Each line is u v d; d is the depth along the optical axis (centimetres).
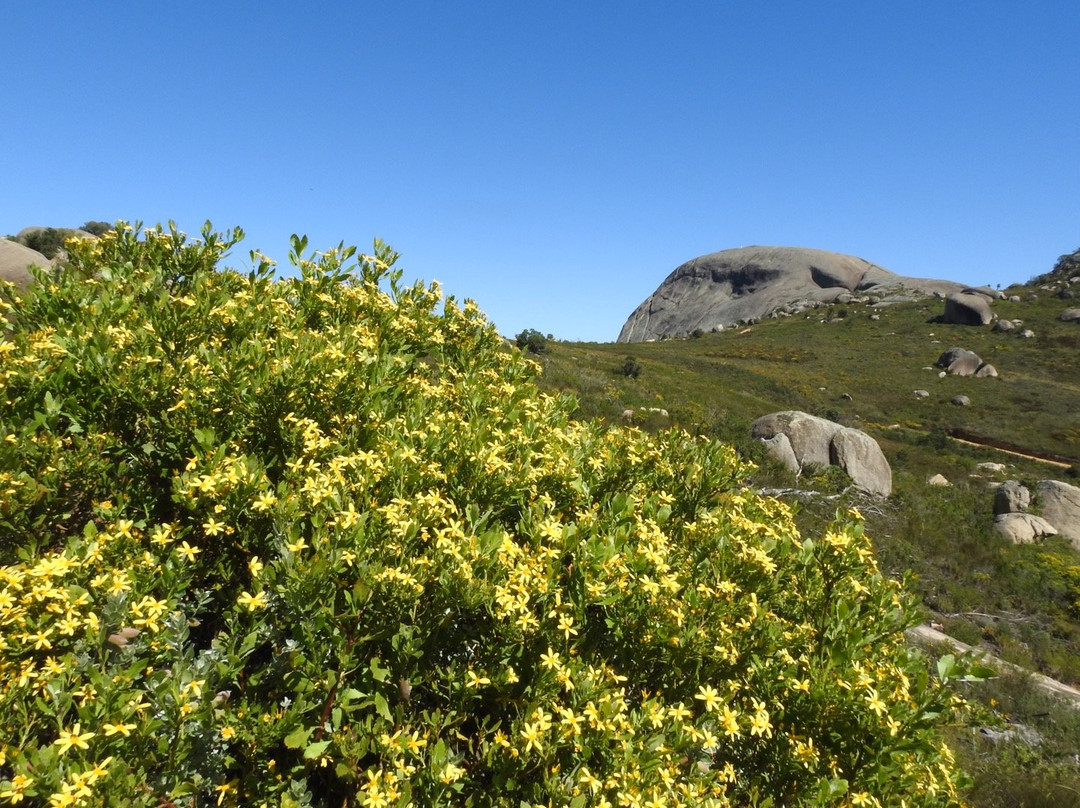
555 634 282
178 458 343
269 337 449
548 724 249
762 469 1995
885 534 1725
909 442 3909
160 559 292
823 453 2225
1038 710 874
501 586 272
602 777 249
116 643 266
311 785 277
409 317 530
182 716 222
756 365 5800
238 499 294
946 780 359
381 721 247
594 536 316
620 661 311
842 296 9412
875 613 361
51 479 309
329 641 264
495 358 572
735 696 317
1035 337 6306
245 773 248
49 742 238
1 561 301
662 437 476
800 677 327
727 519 404
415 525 285
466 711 275
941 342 6594
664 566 308
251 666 304
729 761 325
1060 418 4481
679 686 305
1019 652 1194
